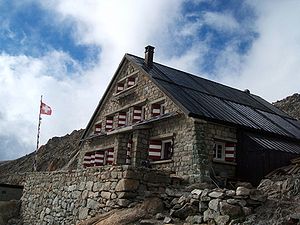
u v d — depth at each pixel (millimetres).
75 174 15312
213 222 9578
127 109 21203
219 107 17516
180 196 11625
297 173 12977
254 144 15383
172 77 20078
